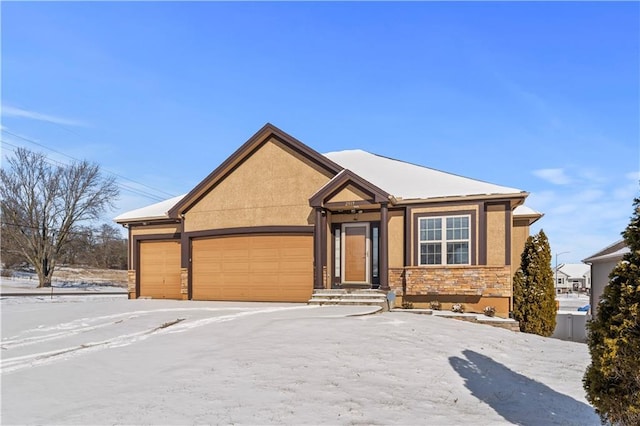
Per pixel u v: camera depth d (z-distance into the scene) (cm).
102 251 5650
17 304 1812
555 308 1441
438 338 965
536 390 707
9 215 3966
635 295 453
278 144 1695
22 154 3994
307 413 536
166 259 1919
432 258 1504
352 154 2116
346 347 830
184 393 609
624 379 451
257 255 1692
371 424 509
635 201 484
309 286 1612
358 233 1634
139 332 1100
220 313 1323
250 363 730
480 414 567
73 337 1076
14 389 667
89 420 532
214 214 1770
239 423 508
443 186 1595
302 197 1644
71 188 4181
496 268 1422
